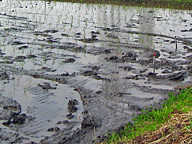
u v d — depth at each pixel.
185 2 18.86
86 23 12.84
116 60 9.16
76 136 5.46
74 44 10.42
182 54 10.02
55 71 8.23
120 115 6.20
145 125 5.70
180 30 12.97
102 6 17.64
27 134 5.48
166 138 4.91
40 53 9.46
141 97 6.99
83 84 7.55
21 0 18.38
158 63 9.07
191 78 8.15
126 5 18.38
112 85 7.55
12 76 7.79
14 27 12.02
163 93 7.21
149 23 13.97
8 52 9.38
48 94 7.01
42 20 13.43
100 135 5.50
